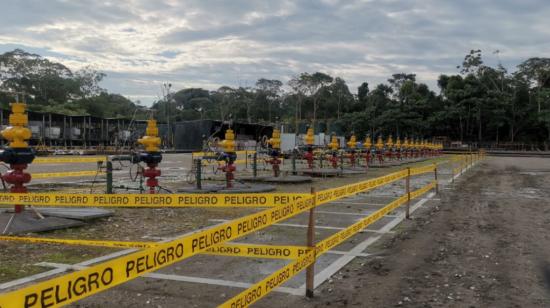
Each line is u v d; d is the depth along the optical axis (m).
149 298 4.69
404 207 11.35
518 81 83.12
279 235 7.79
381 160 33.25
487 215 10.22
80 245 6.78
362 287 5.16
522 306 4.65
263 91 110.12
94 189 13.80
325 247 5.02
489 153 65.44
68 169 22.69
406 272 5.77
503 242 7.50
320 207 11.23
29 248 6.57
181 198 4.86
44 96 92.94
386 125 83.06
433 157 52.88
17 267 5.64
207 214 9.67
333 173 21.05
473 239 7.70
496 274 5.73
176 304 4.53
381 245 7.19
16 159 7.93
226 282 5.24
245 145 43.69
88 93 99.75
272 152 18.05
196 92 119.06
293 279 5.38
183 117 105.31
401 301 4.74
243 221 3.49
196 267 5.82
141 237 7.45
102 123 55.84
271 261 6.15
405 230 8.41
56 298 1.98
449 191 15.10
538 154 63.66
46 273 5.41
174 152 48.47
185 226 8.42
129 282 5.17
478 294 4.99
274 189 14.48
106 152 42.38
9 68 90.06
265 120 107.12
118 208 10.19
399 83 98.12
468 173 24.45
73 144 52.34
